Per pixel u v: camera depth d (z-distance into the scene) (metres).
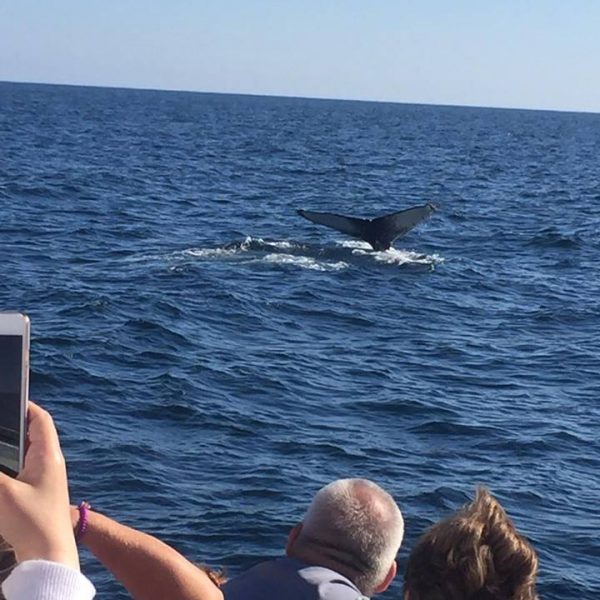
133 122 127.00
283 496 11.93
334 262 28.22
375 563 3.82
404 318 22.58
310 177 62.06
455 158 89.69
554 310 24.27
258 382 16.66
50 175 51.12
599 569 10.73
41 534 2.49
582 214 47.88
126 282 24.08
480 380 17.95
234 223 37.53
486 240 35.75
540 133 171.25
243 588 3.79
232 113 186.50
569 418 15.98
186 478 12.29
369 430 14.71
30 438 2.66
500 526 3.46
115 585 9.12
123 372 16.59
